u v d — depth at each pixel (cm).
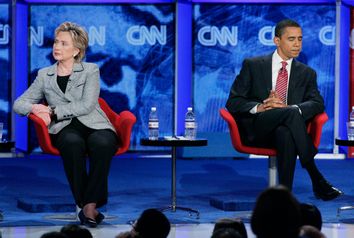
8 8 2495
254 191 1947
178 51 2534
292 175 1526
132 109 2547
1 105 2516
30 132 2542
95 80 1554
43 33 2500
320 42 2547
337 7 2534
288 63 1641
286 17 2539
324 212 1648
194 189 1973
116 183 2055
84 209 1459
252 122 1588
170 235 1386
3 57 2500
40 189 1955
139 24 2528
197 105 2553
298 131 1521
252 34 2544
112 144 1491
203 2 2533
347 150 2584
